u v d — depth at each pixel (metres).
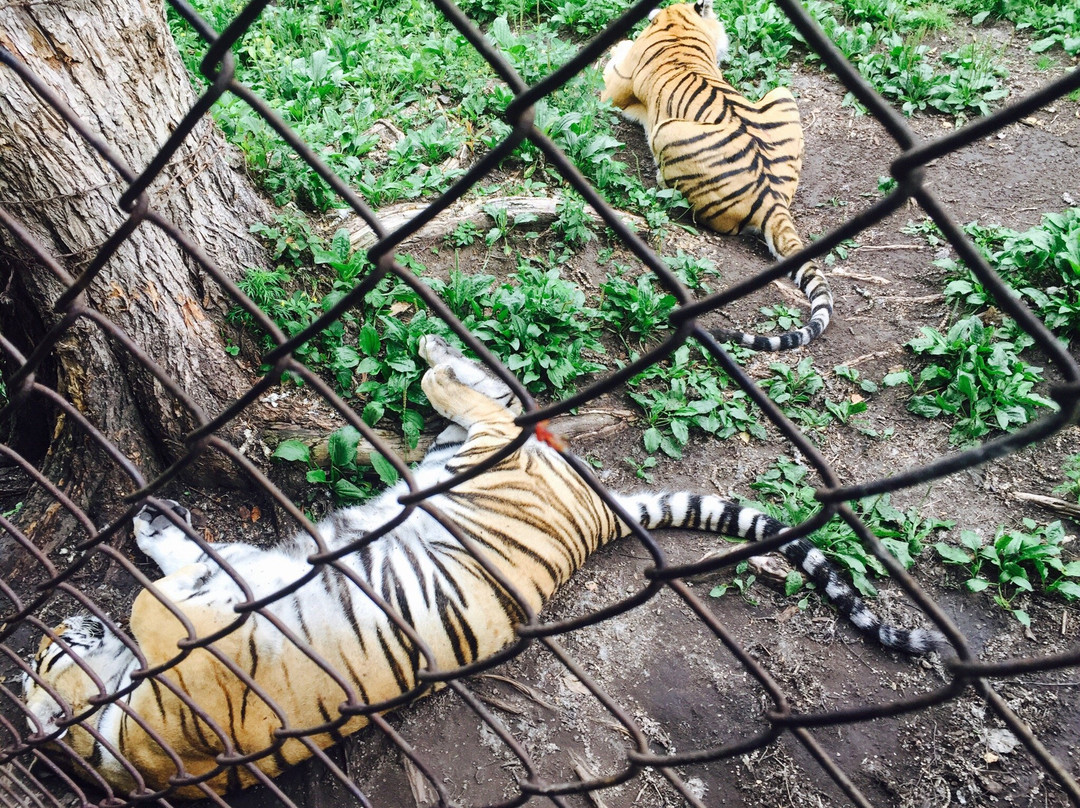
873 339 4.52
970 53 6.35
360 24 6.33
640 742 1.36
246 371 3.85
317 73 5.45
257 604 1.57
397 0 6.60
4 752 2.31
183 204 3.58
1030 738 0.89
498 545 3.31
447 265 4.48
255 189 4.36
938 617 0.89
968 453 0.77
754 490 3.88
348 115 5.21
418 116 5.30
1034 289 4.38
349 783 1.91
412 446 3.81
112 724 2.96
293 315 3.91
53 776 3.01
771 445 4.06
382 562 3.15
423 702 3.21
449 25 6.24
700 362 4.37
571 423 4.02
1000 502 3.74
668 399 4.12
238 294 1.12
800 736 1.12
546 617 3.49
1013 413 3.95
